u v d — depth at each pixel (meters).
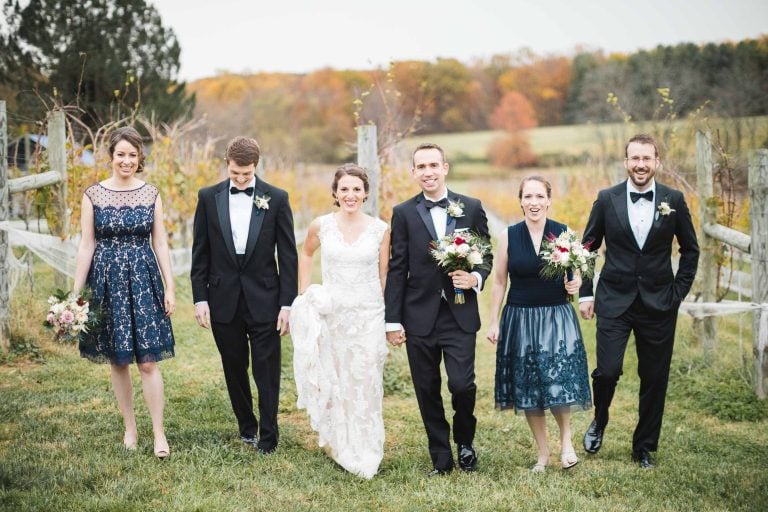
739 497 3.63
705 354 6.24
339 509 3.36
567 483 3.74
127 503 3.22
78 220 6.93
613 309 4.11
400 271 4.02
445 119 46.16
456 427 4.00
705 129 6.80
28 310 6.16
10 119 9.87
